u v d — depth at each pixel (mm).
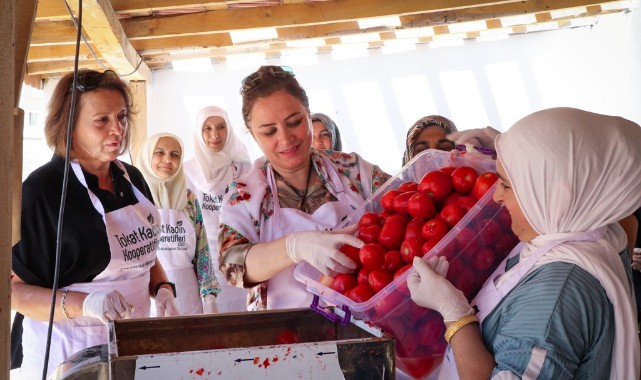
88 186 2654
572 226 1573
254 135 2357
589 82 7867
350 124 8031
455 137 2480
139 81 7500
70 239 2549
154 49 6879
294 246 2102
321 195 2428
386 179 2529
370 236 2062
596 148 1536
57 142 2639
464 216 1865
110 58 5988
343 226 2275
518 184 1595
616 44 7363
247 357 1561
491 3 6004
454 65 7984
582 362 1512
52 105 2637
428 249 1877
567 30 7879
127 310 2477
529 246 1646
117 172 2832
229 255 2275
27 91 7699
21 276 2543
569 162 1535
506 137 1631
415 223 1998
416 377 1899
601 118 1581
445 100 8000
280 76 2314
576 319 1481
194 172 4766
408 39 7914
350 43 7633
